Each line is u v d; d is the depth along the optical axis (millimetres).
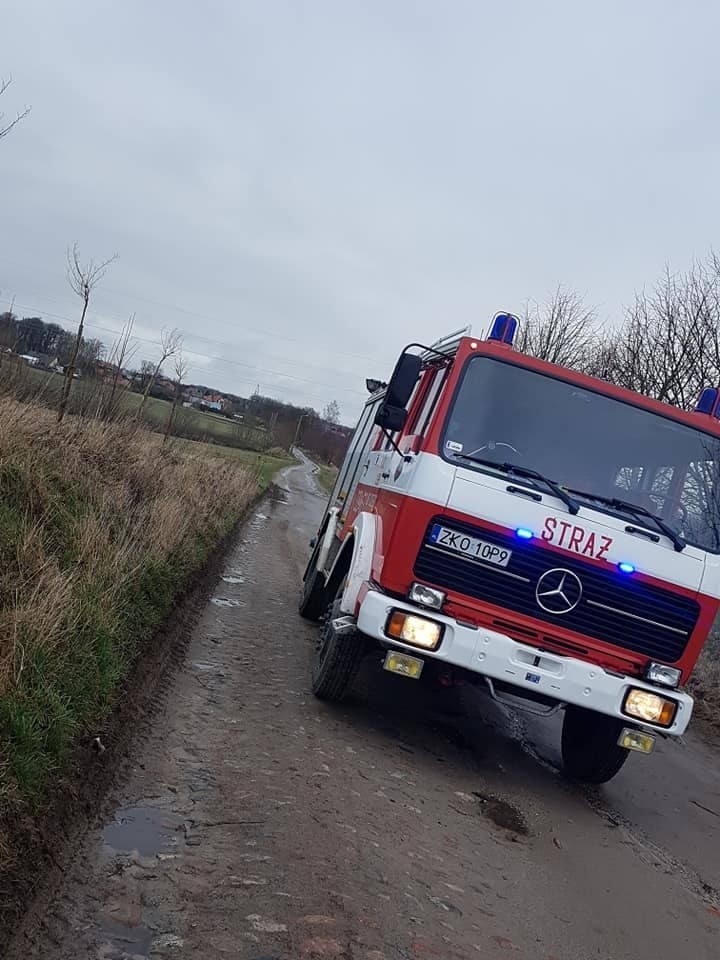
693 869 5215
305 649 8453
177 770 4848
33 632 4762
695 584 5633
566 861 4801
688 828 6039
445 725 7016
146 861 3758
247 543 16234
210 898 3518
